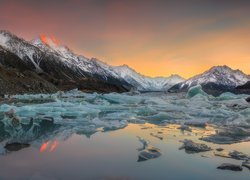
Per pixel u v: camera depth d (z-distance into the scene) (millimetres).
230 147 9945
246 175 6684
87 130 13531
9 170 6746
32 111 20938
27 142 10430
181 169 7094
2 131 13289
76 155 8359
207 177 6512
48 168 6953
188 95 47094
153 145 9984
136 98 35719
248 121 17406
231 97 42281
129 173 6688
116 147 9570
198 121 16438
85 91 90250
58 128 14250
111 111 24859
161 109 25781
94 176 6406
